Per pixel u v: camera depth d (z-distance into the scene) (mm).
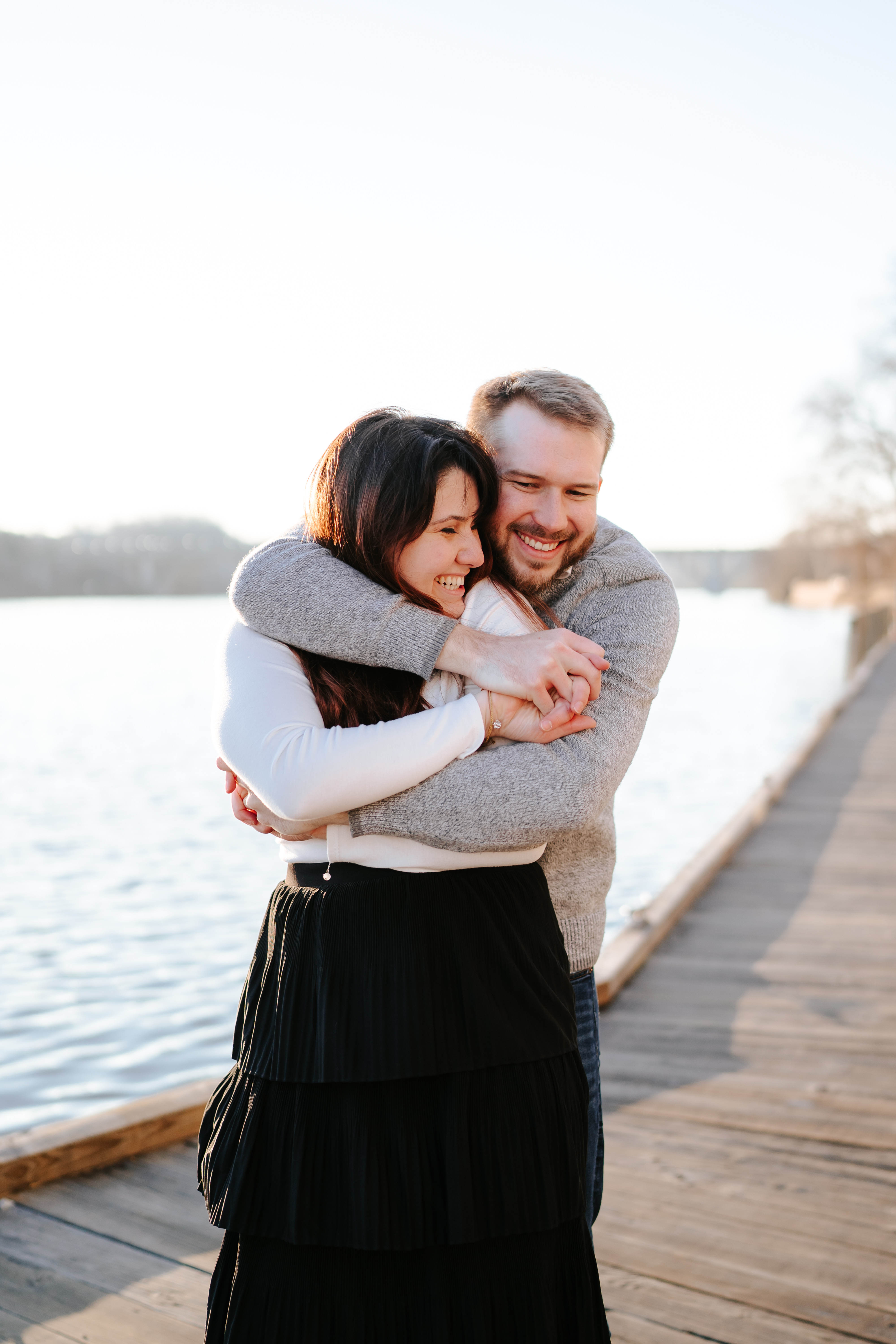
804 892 5699
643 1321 2162
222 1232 2414
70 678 31922
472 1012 1357
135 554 105438
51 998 6016
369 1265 1321
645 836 9898
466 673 1441
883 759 10289
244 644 1490
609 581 1669
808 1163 2811
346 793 1347
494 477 1497
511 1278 1344
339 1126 1332
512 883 1469
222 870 9320
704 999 4121
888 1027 3793
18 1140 2646
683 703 22438
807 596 79062
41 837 10820
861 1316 2166
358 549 1458
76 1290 2209
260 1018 1428
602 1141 1820
